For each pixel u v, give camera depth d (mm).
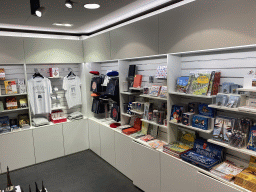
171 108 2791
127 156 3492
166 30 2557
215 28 2033
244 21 1802
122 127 3770
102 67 4781
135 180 3285
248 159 2223
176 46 2457
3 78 3896
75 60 4582
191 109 2619
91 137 4758
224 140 2152
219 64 2389
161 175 2775
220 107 2084
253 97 1960
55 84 4750
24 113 4438
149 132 3428
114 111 4121
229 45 1940
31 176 3764
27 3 2553
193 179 2324
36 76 4281
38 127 4223
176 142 2863
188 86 2475
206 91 2262
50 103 4457
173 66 2721
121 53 3420
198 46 2215
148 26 2816
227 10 1916
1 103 3920
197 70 2418
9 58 3830
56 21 3527
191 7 2230
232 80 2283
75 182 3510
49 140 4383
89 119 4754
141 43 2975
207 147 2432
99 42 4000
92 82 4594
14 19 3307
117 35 3461
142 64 3525
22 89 4035
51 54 4277
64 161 4359
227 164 2260
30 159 4188
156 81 3291
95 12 3039
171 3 2736
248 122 2016
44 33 4340
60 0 2492
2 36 3725
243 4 1793
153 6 3025
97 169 3953
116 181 3512
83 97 4926
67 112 4984
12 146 3963
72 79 4762
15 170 4027
